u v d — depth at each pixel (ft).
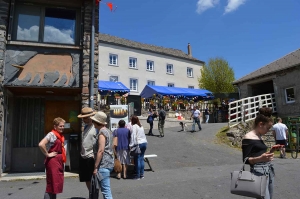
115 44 99.96
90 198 13.89
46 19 27.73
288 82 53.93
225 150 39.27
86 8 28.07
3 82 25.38
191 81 122.42
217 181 22.85
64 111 30.73
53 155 15.29
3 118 25.68
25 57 26.27
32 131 29.99
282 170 27.09
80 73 27.40
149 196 18.56
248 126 48.85
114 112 33.58
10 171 28.40
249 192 10.80
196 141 45.21
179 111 77.30
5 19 25.85
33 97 30.40
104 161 14.12
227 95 87.61
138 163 24.85
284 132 36.11
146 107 74.59
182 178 24.38
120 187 21.24
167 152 37.37
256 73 64.13
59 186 15.17
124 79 100.53
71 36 28.22
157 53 112.47
